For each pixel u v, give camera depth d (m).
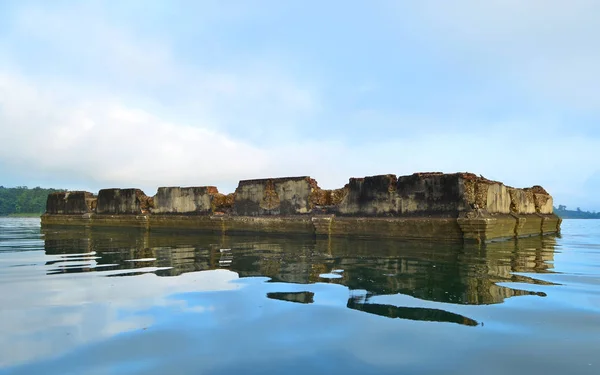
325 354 3.11
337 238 12.59
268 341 3.37
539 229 16.23
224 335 3.52
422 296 4.84
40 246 11.27
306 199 13.62
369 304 4.48
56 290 5.26
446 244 10.55
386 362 2.96
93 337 3.50
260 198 14.67
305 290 5.18
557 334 3.54
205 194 16.17
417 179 11.51
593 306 4.41
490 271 6.59
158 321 3.92
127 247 10.77
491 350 3.18
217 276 6.21
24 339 3.46
